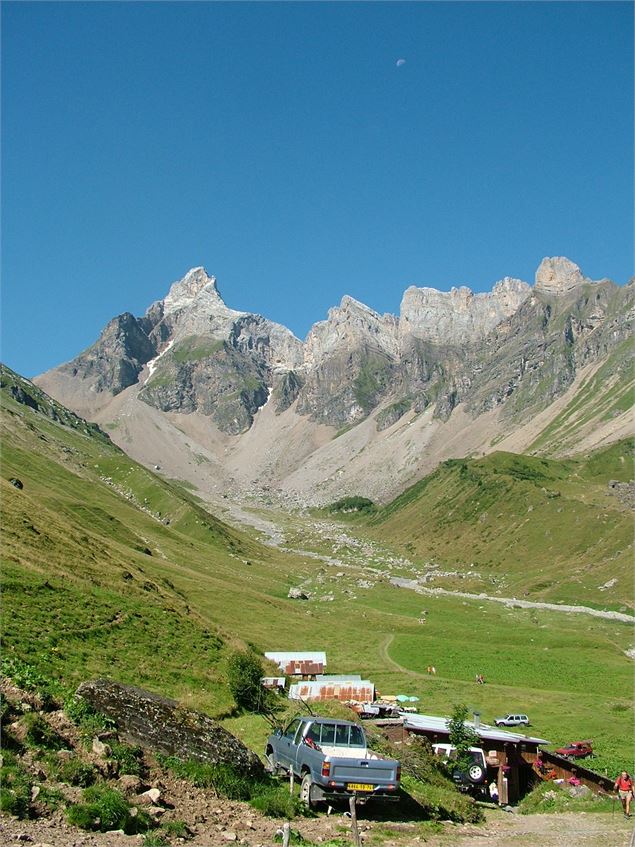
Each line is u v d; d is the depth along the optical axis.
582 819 39.66
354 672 117.12
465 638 161.38
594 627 180.88
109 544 149.38
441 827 31.81
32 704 30.31
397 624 172.75
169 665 62.56
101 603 76.06
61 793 24.30
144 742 30.64
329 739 33.28
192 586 147.88
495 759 50.19
